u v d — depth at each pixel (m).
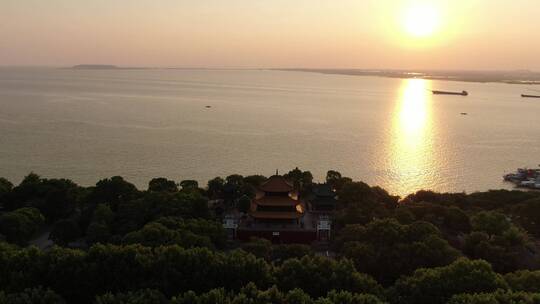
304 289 85.06
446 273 85.50
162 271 86.19
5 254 89.56
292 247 109.12
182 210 128.75
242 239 134.25
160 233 106.00
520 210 146.50
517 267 110.94
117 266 86.94
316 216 148.00
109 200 144.75
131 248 90.81
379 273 101.88
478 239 119.44
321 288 84.81
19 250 93.81
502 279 85.62
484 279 83.75
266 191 141.25
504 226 128.38
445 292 81.94
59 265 86.81
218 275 86.56
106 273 86.31
